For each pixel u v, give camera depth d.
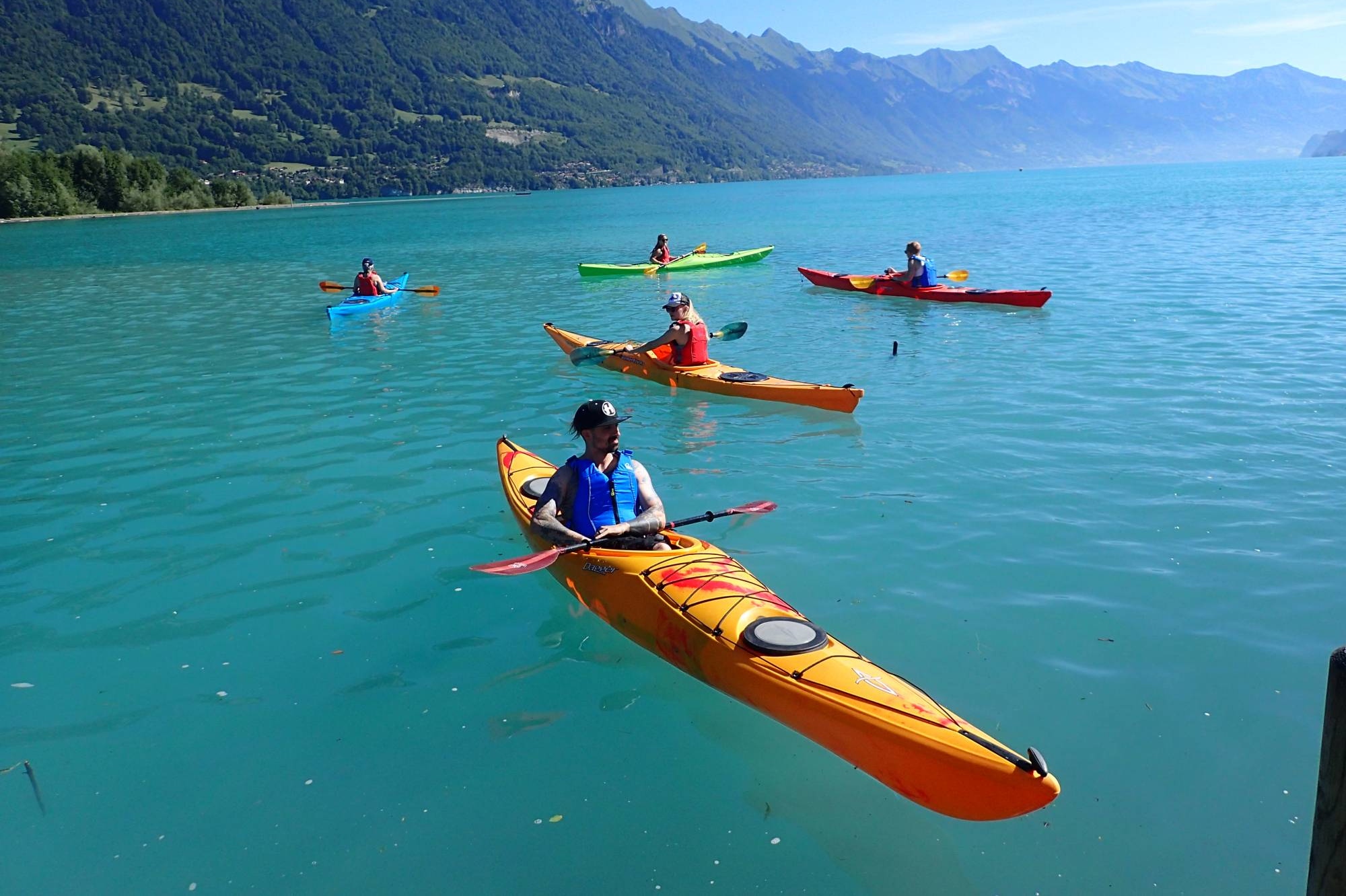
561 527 5.34
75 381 12.04
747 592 4.86
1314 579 5.51
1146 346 11.83
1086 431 8.46
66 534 6.83
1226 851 3.48
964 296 15.82
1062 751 4.07
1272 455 7.61
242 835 3.71
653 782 3.96
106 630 5.40
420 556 6.26
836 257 25.81
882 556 6.04
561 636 5.23
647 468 7.94
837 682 4.05
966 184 112.94
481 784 3.96
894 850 3.53
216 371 12.39
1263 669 4.63
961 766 3.47
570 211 69.38
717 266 23.92
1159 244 24.83
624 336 14.18
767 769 4.04
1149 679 4.58
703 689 4.66
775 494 7.22
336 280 24.09
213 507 7.27
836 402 9.37
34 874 3.53
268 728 4.41
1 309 19.89
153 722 4.49
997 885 3.35
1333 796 2.43
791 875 3.40
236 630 5.35
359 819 3.77
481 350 13.26
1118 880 3.35
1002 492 7.07
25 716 4.57
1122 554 5.95
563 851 3.56
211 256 33.53
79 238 47.03
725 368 10.78
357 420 9.61
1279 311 13.75
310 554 6.34
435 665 4.95
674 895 3.31
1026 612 5.27
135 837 3.71
